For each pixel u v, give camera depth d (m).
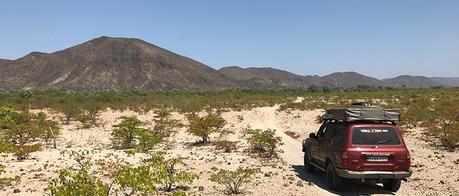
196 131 22.42
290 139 23.34
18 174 13.62
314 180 12.93
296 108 43.97
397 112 11.26
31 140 24.16
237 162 16.00
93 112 39.56
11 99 58.50
